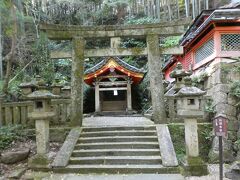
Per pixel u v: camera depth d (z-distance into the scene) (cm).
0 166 738
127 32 983
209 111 902
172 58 1602
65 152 770
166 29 980
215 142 837
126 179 647
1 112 916
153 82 963
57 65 2212
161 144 789
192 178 647
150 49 977
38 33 2002
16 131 884
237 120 866
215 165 780
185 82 709
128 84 1677
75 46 975
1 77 1600
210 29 967
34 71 1936
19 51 1855
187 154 696
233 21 895
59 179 652
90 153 777
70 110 988
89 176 676
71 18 2847
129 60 2328
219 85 891
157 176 668
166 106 1049
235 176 636
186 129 700
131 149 788
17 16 1388
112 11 2925
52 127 933
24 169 716
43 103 728
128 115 1598
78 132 881
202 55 1114
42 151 732
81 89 962
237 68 888
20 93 1106
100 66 1611
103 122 1095
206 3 2084
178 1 2792
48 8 2850
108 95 1795
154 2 2912
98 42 2517
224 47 928
